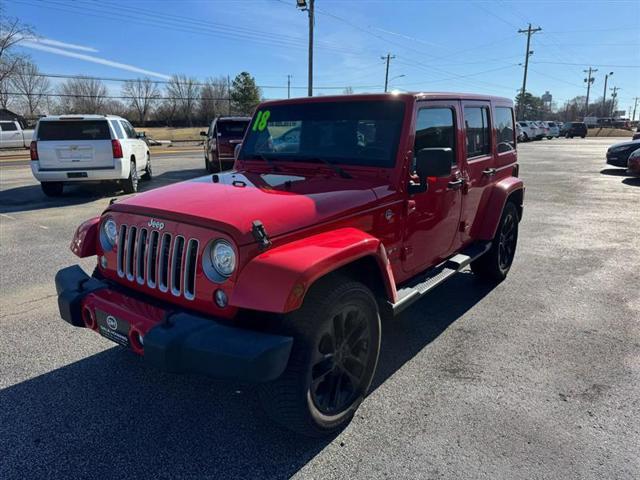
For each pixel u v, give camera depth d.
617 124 77.94
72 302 2.95
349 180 3.39
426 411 3.05
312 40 28.41
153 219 2.80
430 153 3.12
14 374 3.45
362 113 3.59
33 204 10.19
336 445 2.74
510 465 2.57
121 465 2.57
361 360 2.95
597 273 5.85
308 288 2.45
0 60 48.88
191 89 84.81
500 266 5.38
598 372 3.53
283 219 2.65
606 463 2.58
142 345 2.60
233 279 2.46
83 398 3.17
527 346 3.94
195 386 3.32
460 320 4.46
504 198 4.94
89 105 76.00
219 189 3.13
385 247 3.34
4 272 5.65
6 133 29.52
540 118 113.50
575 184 14.14
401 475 2.50
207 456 2.65
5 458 2.61
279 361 2.33
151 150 30.44
